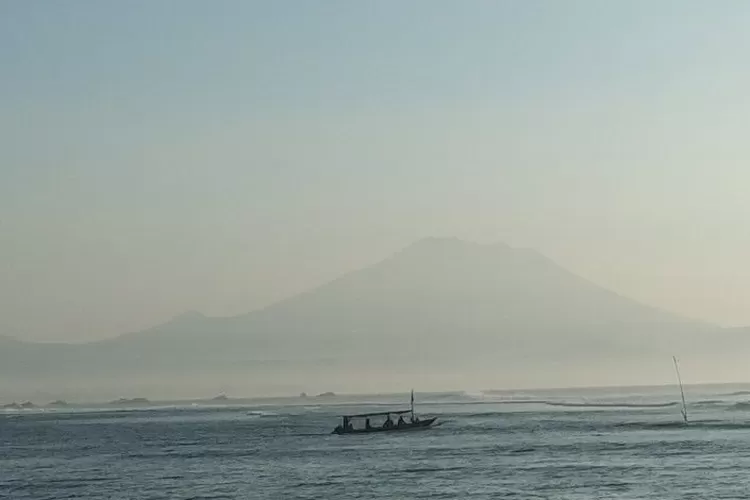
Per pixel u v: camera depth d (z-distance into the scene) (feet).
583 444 549.95
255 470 459.32
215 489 398.21
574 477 404.77
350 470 447.83
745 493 355.77
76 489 410.93
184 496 382.83
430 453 518.37
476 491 373.81
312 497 370.32
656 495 354.74
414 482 402.11
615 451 503.61
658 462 448.65
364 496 369.50
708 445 523.70
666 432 627.46
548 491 369.71
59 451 606.14
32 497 391.65
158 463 506.89
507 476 413.59
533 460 470.39
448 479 408.67
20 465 517.55
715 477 394.93
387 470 444.55
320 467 463.42
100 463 515.91
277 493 382.63
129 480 436.35
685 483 380.99
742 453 479.82
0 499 388.37
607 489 370.73
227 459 515.91
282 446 591.78
